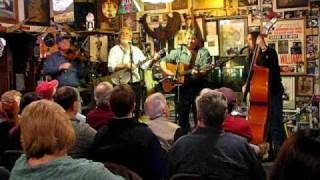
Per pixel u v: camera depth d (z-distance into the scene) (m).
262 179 2.63
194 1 7.56
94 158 2.80
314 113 6.73
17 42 6.34
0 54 5.91
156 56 7.00
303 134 1.25
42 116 1.60
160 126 3.46
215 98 2.64
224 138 2.60
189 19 7.57
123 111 2.79
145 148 2.74
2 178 2.25
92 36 7.38
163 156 2.86
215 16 7.43
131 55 6.89
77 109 3.08
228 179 2.53
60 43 6.49
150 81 7.04
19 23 6.49
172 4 7.70
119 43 7.07
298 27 6.89
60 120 1.62
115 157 2.74
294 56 6.93
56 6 6.92
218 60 7.19
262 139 5.15
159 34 7.82
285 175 1.24
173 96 7.17
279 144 5.46
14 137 3.13
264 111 5.23
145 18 7.93
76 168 1.56
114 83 6.82
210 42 7.46
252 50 5.59
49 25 7.06
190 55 6.72
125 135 2.75
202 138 2.60
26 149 1.60
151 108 3.49
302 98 6.88
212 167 2.55
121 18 8.06
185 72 6.51
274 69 5.45
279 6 7.00
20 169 1.58
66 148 1.64
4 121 3.52
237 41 7.27
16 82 6.31
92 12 7.98
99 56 7.46
